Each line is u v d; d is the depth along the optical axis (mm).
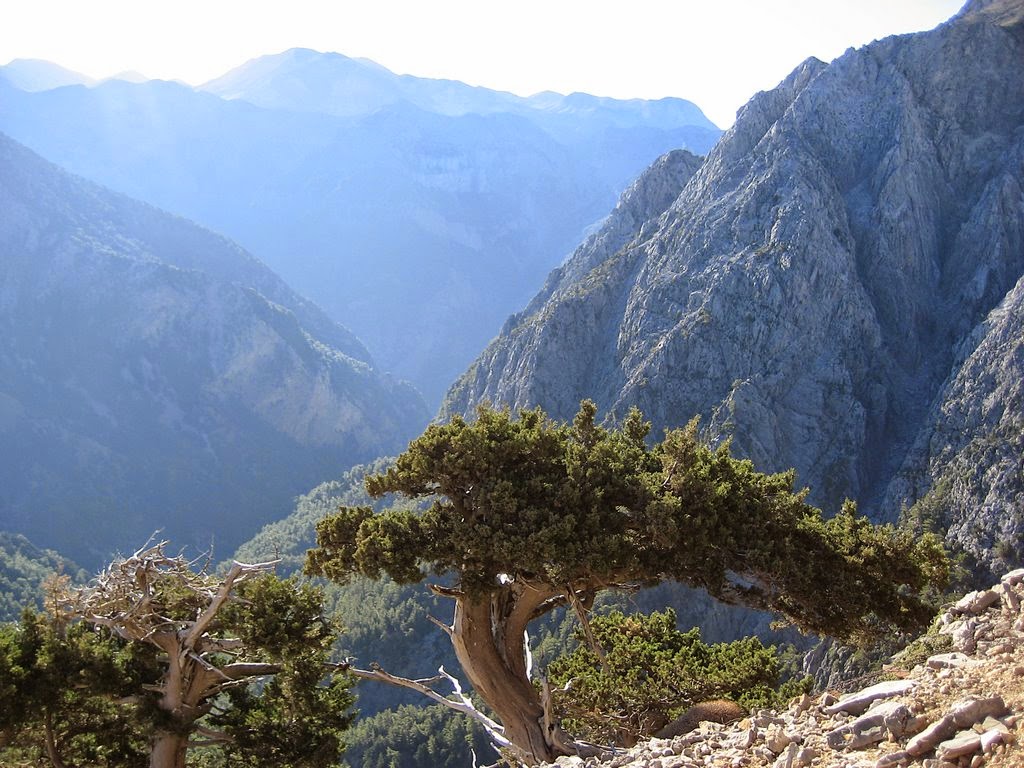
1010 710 9609
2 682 22531
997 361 89188
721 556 23734
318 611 25922
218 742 25609
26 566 130875
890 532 24156
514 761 22094
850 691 13258
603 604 74125
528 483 23594
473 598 22906
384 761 82438
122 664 25000
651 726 26578
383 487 25297
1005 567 73250
